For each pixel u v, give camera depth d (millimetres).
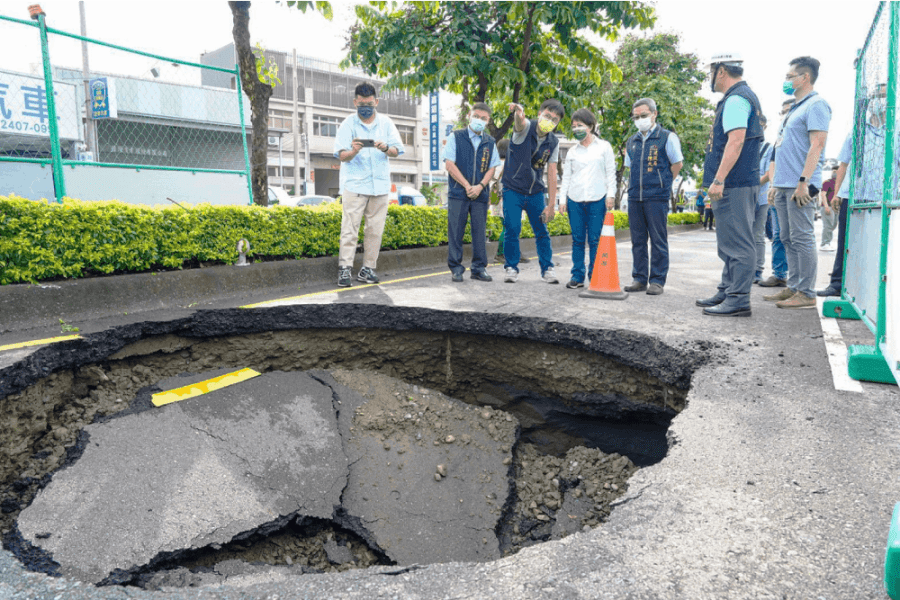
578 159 5980
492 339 4656
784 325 4285
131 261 4766
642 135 5664
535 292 5832
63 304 4145
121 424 3211
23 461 3016
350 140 5922
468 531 3137
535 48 9633
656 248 5859
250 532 2771
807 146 4844
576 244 6141
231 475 3053
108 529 2539
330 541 3020
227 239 5574
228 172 8000
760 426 2504
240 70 7148
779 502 1904
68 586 1578
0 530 2547
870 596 1451
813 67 4816
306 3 6824
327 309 4719
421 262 8164
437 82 8414
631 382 4016
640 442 4117
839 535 1715
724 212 4559
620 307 4992
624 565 1593
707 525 1782
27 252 4074
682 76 21562
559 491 3615
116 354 3881
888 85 2768
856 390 2926
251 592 1540
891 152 2795
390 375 4887
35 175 6367
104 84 10219
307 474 3252
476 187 6363
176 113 11109
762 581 1517
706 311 4688
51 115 5160
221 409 3535
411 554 2959
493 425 4066
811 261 4945
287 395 3838
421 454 3645
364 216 6293
